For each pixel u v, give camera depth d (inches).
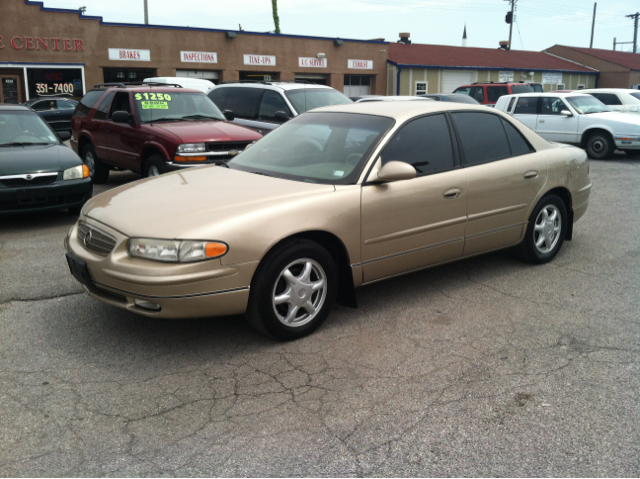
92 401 124.2
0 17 919.0
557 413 119.0
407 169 156.3
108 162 387.9
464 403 123.0
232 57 1147.9
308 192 154.8
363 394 127.0
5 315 170.7
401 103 192.2
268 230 142.2
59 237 262.4
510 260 225.8
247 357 144.9
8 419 117.0
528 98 594.2
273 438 111.0
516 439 110.3
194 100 383.9
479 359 143.3
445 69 1409.9
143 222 141.9
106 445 109.0
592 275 207.5
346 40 1286.9
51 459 104.8
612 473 100.6
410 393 127.3
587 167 231.3
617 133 528.4
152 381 133.0
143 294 135.7
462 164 184.9
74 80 1000.2
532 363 141.0
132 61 1043.9
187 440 110.4
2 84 945.5
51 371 137.3
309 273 153.3
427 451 106.9
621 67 1710.1
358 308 177.5
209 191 157.9
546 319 168.1
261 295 144.1
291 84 443.5
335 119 187.5
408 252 172.9
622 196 363.6
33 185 275.7
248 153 192.1
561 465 102.8
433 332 159.5
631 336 156.3
